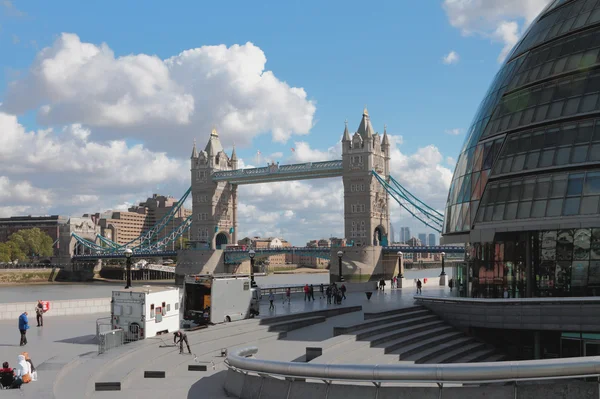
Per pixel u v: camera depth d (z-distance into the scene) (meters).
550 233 45.84
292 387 23.80
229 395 27.41
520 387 20.05
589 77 45.19
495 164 48.72
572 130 44.69
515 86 50.31
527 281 46.81
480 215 48.84
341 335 38.91
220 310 45.50
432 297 51.09
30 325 48.22
